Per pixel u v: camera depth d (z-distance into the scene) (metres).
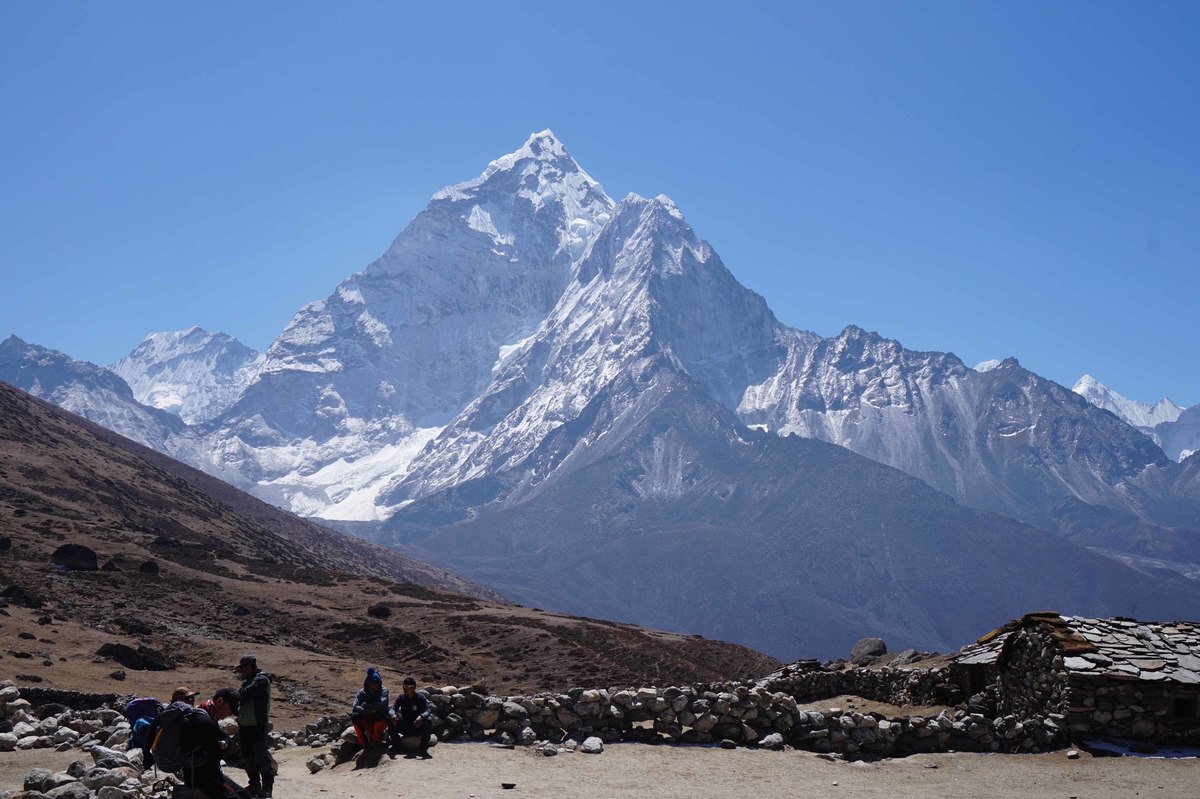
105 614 80.38
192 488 196.75
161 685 59.53
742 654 119.00
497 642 102.88
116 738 23.03
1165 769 24.69
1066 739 27.03
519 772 22.55
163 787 18.58
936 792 22.20
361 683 68.69
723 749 25.25
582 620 129.12
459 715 25.55
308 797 20.16
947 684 35.19
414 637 98.38
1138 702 27.27
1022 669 30.12
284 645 86.44
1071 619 29.50
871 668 41.38
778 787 22.16
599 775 22.56
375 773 22.45
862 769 24.33
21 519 115.06
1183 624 30.28
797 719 26.19
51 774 18.33
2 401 182.75
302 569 131.62
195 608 93.69
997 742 26.64
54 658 60.88
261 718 19.34
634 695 26.08
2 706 25.95
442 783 21.53
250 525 192.75
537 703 25.72
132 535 121.38
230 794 17.61
